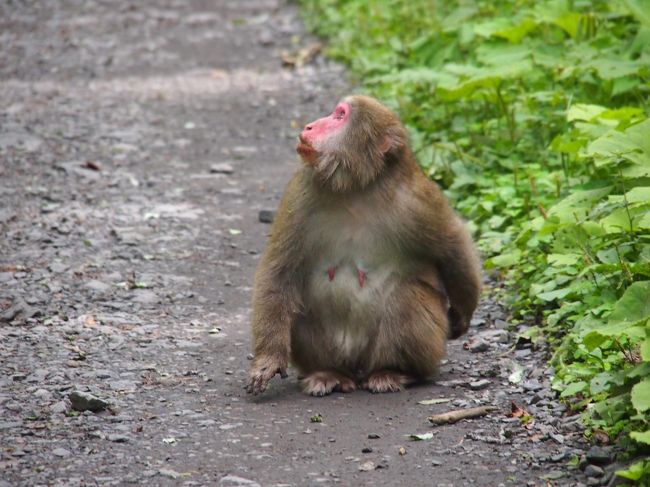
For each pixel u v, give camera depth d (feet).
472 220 48.93
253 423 32.30
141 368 36.58
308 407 33.63
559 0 59.21
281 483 28.32
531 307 40.11
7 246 48.88
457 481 28.35
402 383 35.04
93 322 40.65
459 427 31.68
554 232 40.19
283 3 110.22
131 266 46.98
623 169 37.78
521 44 59.16
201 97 77.41
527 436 30.86
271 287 34.50
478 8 75.05
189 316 41.83
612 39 56.49
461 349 38.24
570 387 31.71
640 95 52.75
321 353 35.60
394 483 28.30
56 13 107.86
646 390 27.66
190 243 50.19
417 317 34.63
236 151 65.26
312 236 34.42
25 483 28.14
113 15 106.93
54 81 81.97
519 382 34.76
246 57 89.56
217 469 29.17
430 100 64.95
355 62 81.30
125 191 57.52
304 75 82.69
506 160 54.13
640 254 36.52
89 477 28.58
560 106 55.26
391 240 34.22
